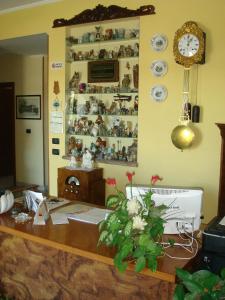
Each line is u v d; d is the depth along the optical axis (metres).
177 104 3.27
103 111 3.90
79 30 3.99
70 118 4.13
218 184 3.13
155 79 3.37
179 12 3.18
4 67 6.15
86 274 1.71
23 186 6.00
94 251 1.62
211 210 3.18
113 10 3.53
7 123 6.30
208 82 3.10
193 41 2.97
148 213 1.49
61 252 1.79
